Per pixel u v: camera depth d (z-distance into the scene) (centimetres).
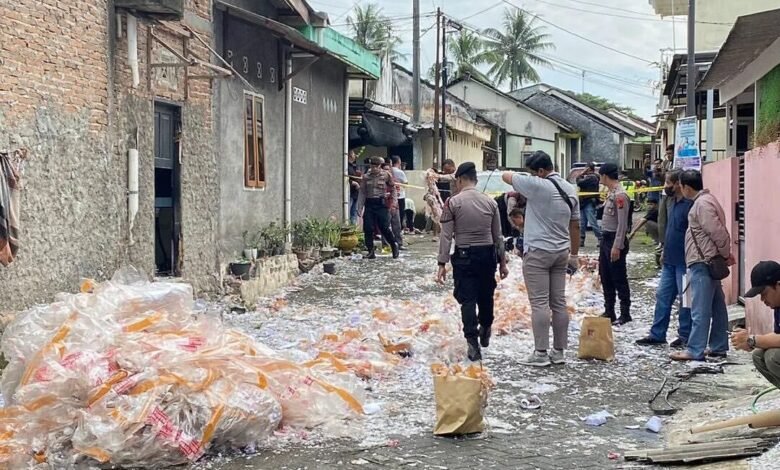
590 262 1462
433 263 1633
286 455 552
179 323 635
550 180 812
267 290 1295
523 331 974
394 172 2256
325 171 1791
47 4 830
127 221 990
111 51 948
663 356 856
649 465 525
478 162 3862
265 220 1438
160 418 533
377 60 2028
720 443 535
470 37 5144
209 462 539
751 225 980
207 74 1184
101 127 932
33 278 816
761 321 869
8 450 514
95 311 610
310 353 803
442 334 866
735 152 1648
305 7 1549
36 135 818
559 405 677
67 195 870
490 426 614
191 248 1159
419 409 659
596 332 838
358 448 564
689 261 827
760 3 2195
